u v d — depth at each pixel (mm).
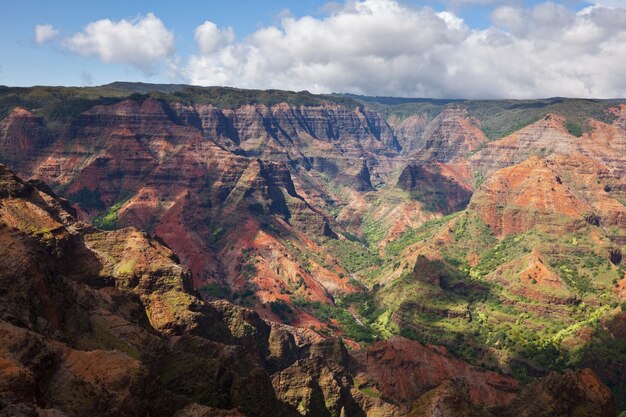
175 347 135125
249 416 106312
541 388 117000
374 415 141875
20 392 74500
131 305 138625
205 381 112375
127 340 120125
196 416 92125
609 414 108438
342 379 151000
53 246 140375
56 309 112625
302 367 141125
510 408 117500
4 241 114625
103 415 82438
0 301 99375
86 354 93938
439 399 96000
